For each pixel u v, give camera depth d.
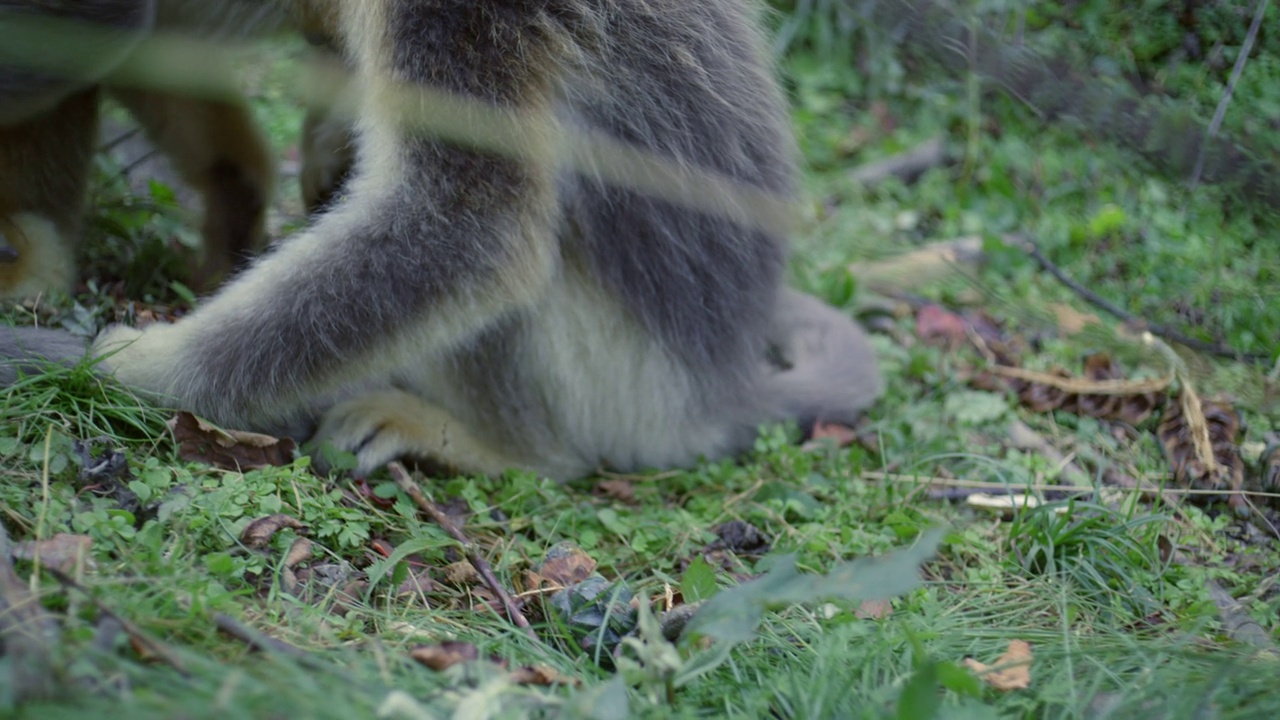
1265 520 1.64
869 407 1.78
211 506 1.48
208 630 1.37
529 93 1.58
